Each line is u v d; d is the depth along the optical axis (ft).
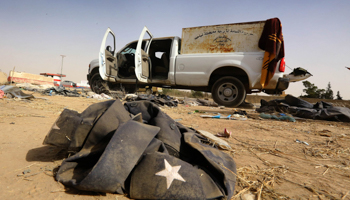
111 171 3.27
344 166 6.05
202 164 4.36
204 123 12.56
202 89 25.05
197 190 3.39
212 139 7.16
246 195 4.03
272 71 19.13
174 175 3.41
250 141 8.64
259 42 19.99
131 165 3.43
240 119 15.01
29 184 3.82
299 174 5.29
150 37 24.98
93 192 3.65
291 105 19.62
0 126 8.10
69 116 4.58
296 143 8.65
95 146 4.12
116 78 26.58
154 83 25.34
